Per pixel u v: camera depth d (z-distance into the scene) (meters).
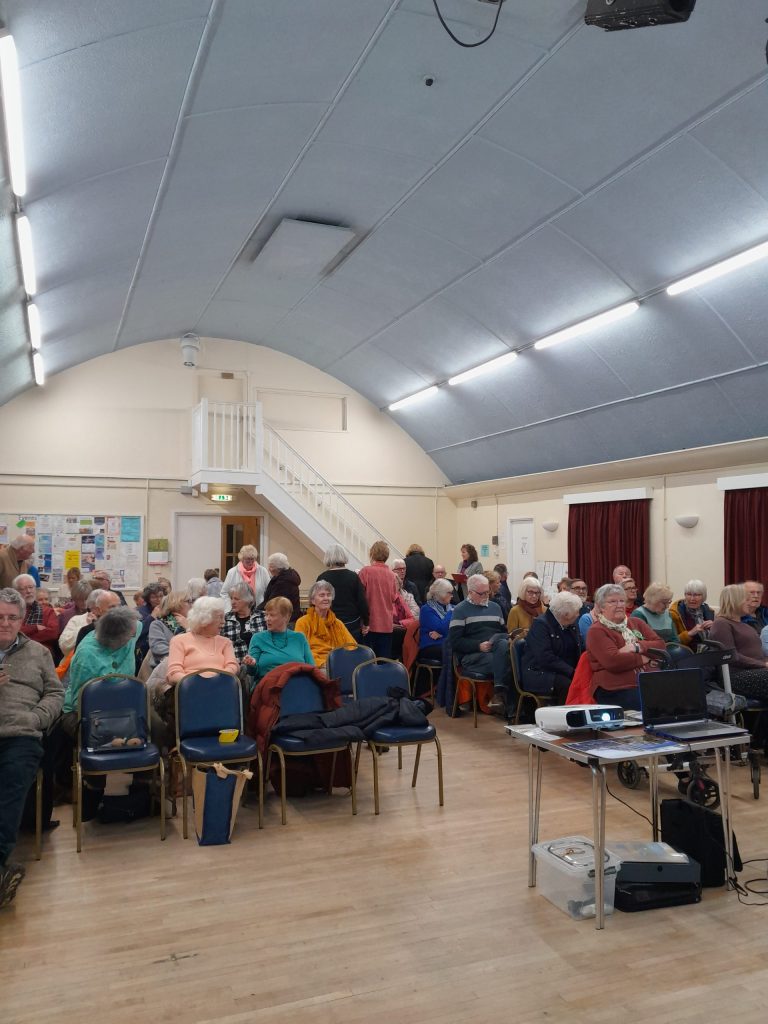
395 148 6.98
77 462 12.15
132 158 6.17
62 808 5.09
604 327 9.11
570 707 3.94
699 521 9.58
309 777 5.32
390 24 5.24
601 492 11.04
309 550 13.60
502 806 5.05
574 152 6.52
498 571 10.33
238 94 5.79
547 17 5.08
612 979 2.99
